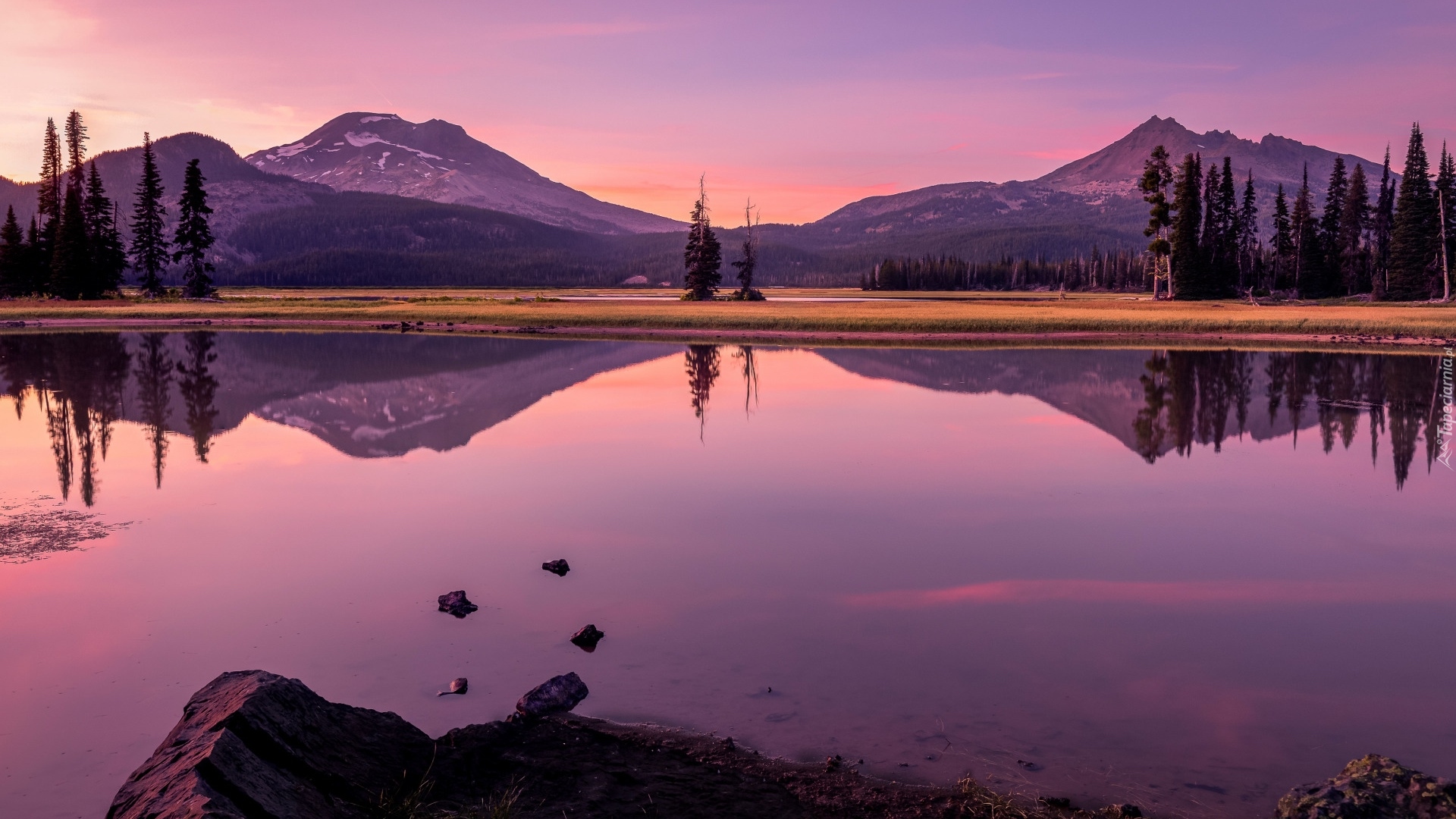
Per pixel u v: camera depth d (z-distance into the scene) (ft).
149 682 26.55
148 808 15.60
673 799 19.61
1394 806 17.61
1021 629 31.24
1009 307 271.08
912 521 46.42
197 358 134.92
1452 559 40.27
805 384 108.37
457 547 41.37
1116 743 22.82
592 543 42.16
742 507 49.19
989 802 19.51
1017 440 71.15
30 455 64.08
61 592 34.78
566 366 127.85
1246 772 21.43
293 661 28.02
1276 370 120.78
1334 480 57.57
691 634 30.50
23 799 20.18
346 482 55.57
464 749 21.25
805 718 24.12
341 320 215.92
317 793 17.67
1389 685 26.76
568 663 27.89
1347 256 323.78
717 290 388.78
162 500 50.57
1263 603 34.22
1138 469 60.49
